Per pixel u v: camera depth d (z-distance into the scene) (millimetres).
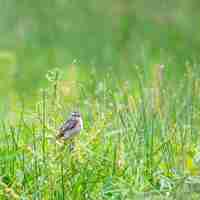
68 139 11445
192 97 14258
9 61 27422
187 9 38125
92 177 11492
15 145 12023
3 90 23547
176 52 32031
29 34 33906
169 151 12469
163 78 15086
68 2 37688
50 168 11328
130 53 31188
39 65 28703
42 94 12586
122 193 10953
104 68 27734
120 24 36062
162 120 13836
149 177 11891
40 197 10969
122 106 13750
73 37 33656
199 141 13148
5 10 36000
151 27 35906
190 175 10602
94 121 13117
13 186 11336
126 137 12773
